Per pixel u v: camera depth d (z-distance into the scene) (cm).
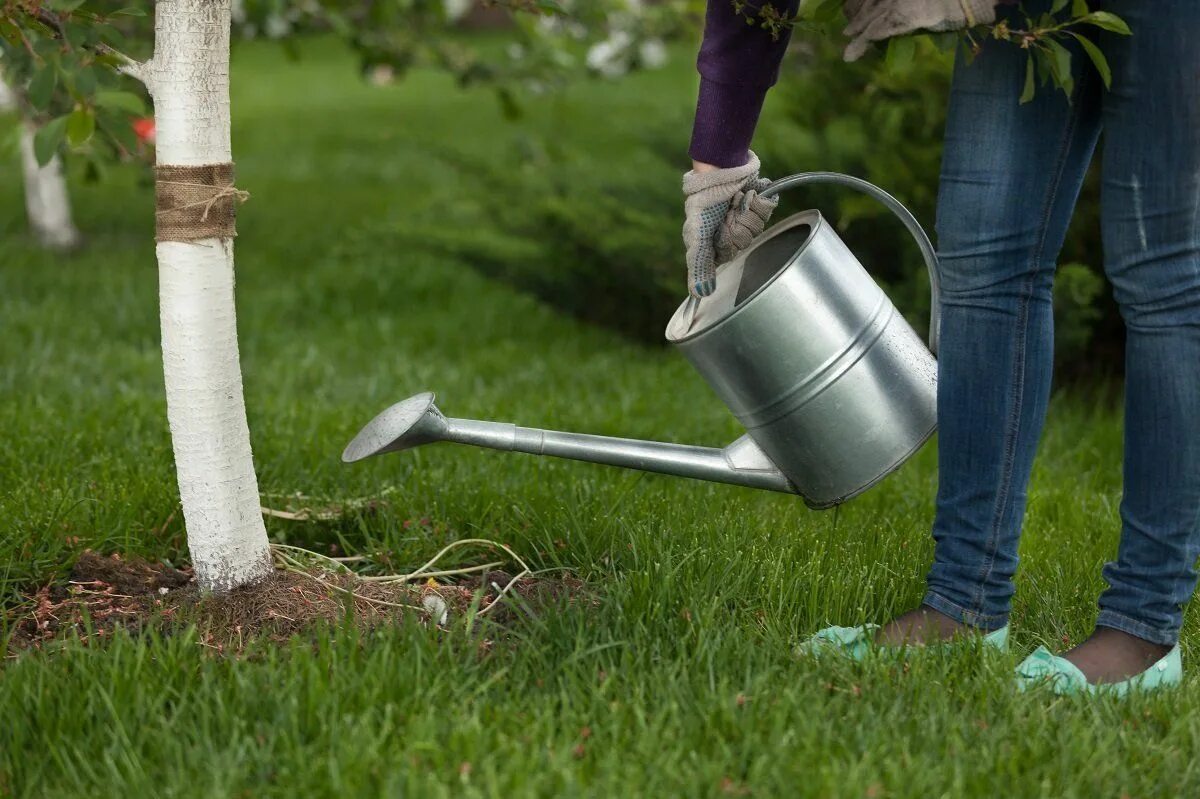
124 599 238
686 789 167
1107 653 208
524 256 521
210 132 214
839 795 166
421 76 1548
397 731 180
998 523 212
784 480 226
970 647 209
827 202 459
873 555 261
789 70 475
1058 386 445
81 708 186
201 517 226
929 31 182
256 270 638
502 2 269
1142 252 197
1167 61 188
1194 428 198
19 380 414
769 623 224
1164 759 180
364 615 229
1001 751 179
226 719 183
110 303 550
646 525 264
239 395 227
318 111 1256
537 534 268
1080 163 204
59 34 203
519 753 170
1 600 233
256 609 226
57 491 275
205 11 210
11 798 171
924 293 420
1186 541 203
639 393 437
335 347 503
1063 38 195
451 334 530
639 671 203
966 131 201
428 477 305
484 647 220
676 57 1370
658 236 498
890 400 216
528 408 404
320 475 316
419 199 803
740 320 208
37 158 187
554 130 899
